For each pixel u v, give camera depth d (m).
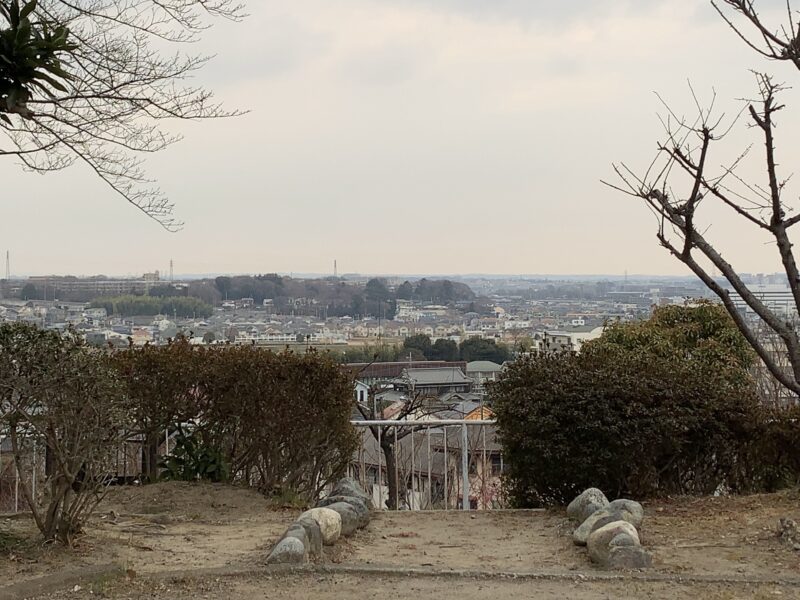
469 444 9.62
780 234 4.77
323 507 6.53
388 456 9.84
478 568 5.39
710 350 12.53
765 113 4.73
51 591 4.77
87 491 5.80
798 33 4.72
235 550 5.90
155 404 8.20
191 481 8.39
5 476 7.25
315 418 8.40
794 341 4.72
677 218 4.71
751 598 4.76
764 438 7.84
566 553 5.98
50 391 5.36
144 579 4.99
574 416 7.50
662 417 7.48
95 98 7.14
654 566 5.42
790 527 5.97
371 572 5.20
